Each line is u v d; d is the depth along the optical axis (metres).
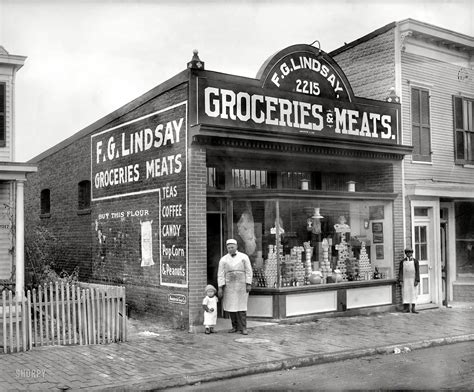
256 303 11.57
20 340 9.05
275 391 6.84
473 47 15.05
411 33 13.96
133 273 12.45
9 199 11.76
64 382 7.04
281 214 11.77
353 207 13.02
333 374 7.67
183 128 10.84
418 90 14.42
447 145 14.89
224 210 12.02
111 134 13.66
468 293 14.61
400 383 7.03
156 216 11.66
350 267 12.89
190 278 10.55
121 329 9.66
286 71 11.98
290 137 11.49
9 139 11.72
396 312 13.12
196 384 7.29
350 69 15.24
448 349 9.45
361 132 12.98
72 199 15.95
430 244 14.20
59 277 13.94
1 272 11.58
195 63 10.69
